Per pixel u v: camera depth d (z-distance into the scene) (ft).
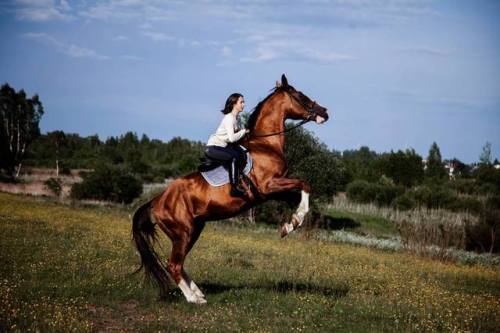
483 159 232.12
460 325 31.22
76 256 44.70
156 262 33.32
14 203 92.48
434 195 149.28
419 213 126.11
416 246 77.05
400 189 163.84
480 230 91.15
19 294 31.94
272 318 30.35
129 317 29.91
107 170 135.23
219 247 60.54
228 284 39.47
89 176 135.85
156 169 252.42
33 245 49.19
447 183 196.85
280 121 33.47
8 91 271.49
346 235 102.83
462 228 92.79
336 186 120.26
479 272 62.03
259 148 32.71
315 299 34.60
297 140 116.67
